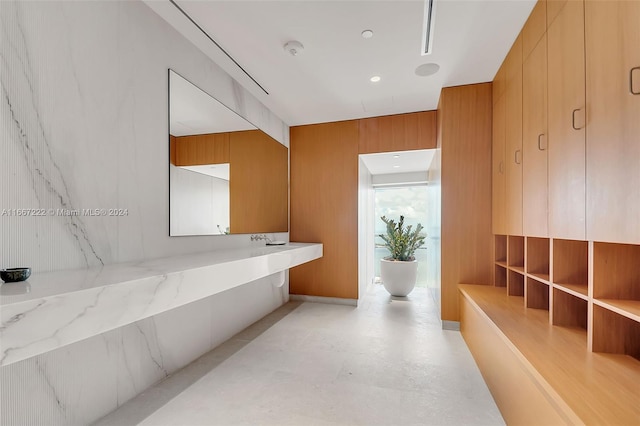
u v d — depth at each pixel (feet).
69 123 4.91
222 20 6.86
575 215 4.92
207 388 6.41
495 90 9.58
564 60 5.29
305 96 11.05
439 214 10.89
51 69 4.66
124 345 5.84
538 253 7.29
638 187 3.55
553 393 3.65
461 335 9.64
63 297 3.26
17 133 4.24
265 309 11.83
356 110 12.43
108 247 5.55
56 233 4.71
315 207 13.89
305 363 7.63
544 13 6.05
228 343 8.98
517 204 7.66
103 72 5.49
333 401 5.96
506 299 8.20
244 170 10.28
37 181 4.47
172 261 6.17
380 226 19.43
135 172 6.13
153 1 6.27
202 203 8.20
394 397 6.10
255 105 11.14
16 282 3.84
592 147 4.45
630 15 3.69
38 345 3.03
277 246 11.05
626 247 4.61
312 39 7.60
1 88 4.07
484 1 6.28
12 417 4.13
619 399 3.44
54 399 4.62
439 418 5.46
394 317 11.53
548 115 5.90
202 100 8.15
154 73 6.60
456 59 8.61
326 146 13.79
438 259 11.19
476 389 6.43
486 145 10.08
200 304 8.07
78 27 5.06
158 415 5.49
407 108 12.23
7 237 4.12
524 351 4.77
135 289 4.13
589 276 4.75
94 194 5.31
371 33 7.34
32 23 4.42
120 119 5.81
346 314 11.93
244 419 5.41
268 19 6.83
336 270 13.55
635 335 4.62
